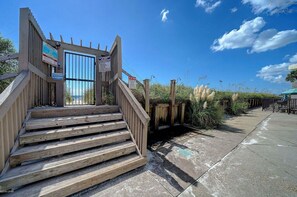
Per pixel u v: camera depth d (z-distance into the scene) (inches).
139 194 69.7
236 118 295.9
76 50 159.8
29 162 75.8
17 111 81.4
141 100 175.0
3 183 59.9
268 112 401.4
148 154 117.0
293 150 128.3
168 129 198.4
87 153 89.4
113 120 131.0
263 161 107.0
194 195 70.0
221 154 118.3
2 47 247.8
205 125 207.0
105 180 78.7
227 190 74.1
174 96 204.2
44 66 136.1
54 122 99.3
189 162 104.2
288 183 80.5
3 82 195.2
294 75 623.2
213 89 284.0
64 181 69.4
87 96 179.8
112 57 170.2
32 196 59.3
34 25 106.6
